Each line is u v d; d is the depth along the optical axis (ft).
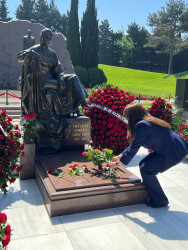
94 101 20.58
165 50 160.56
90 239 9.79
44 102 17.46
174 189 14.71
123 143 20.93
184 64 182.91
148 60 200.95
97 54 99.14
